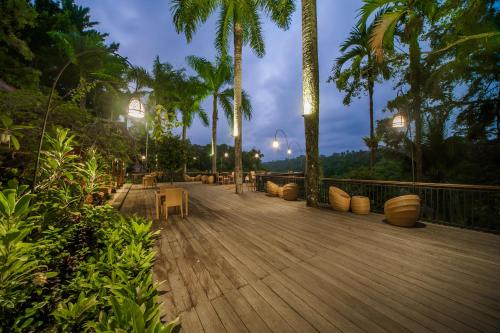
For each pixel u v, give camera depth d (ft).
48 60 43.45
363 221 14.67
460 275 7.63
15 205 4.94
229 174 52.95
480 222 15.99
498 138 21.40
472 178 22.47
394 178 28.27
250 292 6.83
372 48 19.99
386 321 5.50
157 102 45.80
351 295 6.59
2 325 4.42
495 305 6.03
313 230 12.97
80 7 56.24
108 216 11.21
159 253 9.86
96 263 7.46
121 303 5.25
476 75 20.65
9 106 11.50
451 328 5.23
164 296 6.67
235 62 29.89
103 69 41.04
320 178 21.54
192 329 5.34
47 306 5.66
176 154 24.90
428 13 21.20
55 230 7.35
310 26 19.01
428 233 12.04
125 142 19.62
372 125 32.24
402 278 7.50
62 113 13.48
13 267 4.36
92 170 11.26
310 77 19.21
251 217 16.35
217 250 10.16
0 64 23.89
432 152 25.67
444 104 23.38
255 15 29.07
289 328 5.33
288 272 8.03
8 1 21.27
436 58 22.03
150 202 23.44
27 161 11.73
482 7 16.25
